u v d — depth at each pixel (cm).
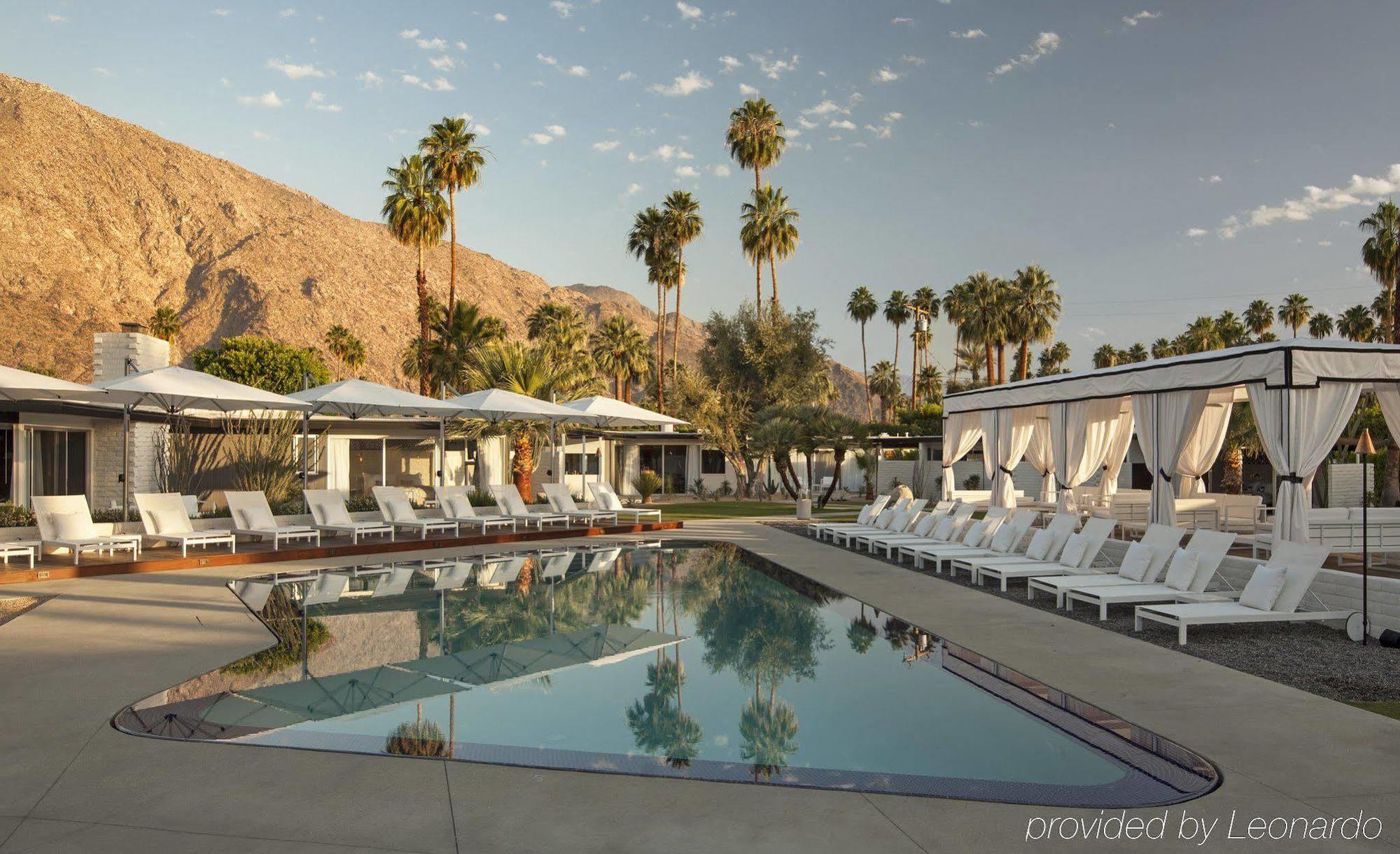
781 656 736
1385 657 718
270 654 716
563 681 647
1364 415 2280
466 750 476
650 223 4478
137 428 1947
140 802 394
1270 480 2986
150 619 869
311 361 5162
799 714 559
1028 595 1051
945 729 526
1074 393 1512
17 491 1680
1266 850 353
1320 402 1020
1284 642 779
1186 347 5131
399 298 17725
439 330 3956
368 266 18462
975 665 697
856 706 578
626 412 2025
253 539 1575
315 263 17388
